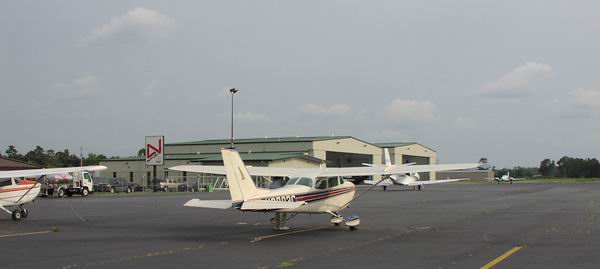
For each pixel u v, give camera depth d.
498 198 39.38
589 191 52.75
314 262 11.19
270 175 18.53
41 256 12.18
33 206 32.12
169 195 50.56
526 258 11.46
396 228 18.08
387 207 29.55
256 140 83.75
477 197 41.44
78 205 33.12
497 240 14.62
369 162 97.44
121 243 14.43
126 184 65.62
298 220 20.89
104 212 26.61
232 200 15.37
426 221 20.72
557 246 13.30
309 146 78.62
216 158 76.06
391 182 62.12
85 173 52.31
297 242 14.48
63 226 19.38
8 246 13.91
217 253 12.51
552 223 19.39
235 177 15.46
